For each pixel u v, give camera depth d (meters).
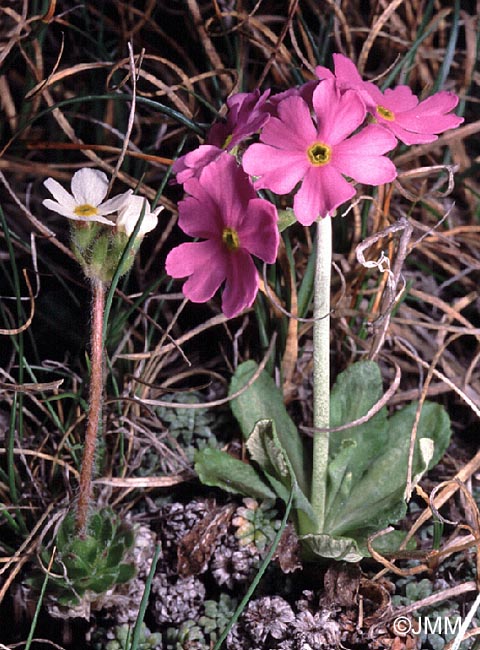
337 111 0.09
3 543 0.13
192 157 0.10
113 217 0.10
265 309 0.15
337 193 0.09
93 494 0.13
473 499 0.12
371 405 0.13
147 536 0.13
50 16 0.14
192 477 0.14
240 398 0.13
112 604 0.12
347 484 0.12
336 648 0.11
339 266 0.15
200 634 0.12
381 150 0.09
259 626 0.11
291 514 0.13
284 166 0.09
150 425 0.14
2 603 0.13
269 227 0.09
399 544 0.12
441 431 0.13
